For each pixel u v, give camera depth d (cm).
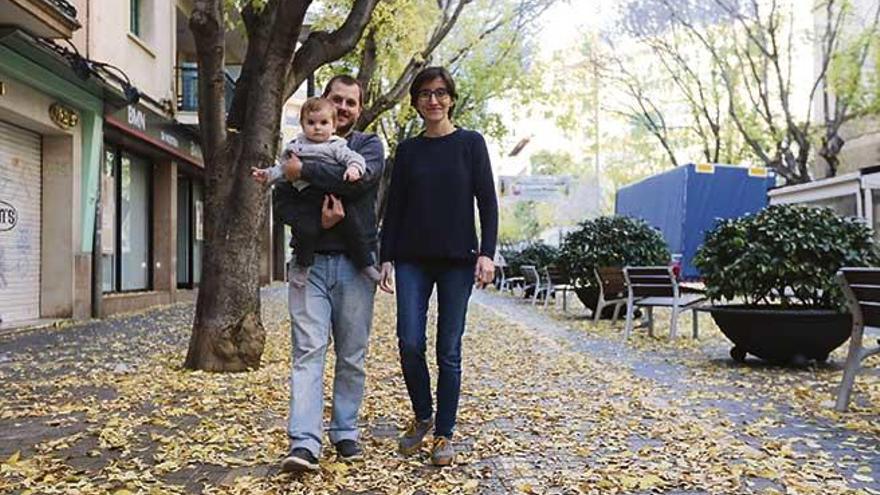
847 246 809
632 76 3083
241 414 578
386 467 438
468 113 2475
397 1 1330
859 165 3181
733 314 834
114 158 1703
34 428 546
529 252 2616
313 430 422
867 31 2550
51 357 922
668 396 665
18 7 1030
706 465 444
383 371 800
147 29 1795
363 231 438
